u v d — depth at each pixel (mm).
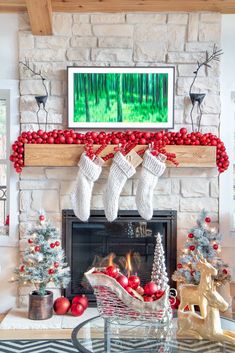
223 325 2475
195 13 3678
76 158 3547
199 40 3682
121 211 3682
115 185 3494
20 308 3666
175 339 2258
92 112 3662
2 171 3955
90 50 3682
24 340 3104
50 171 3658
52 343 3055
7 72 3707
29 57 3666
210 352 2119
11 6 3586
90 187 3523
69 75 3635
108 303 2289
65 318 3443
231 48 3746
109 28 3678
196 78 3684
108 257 3744
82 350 2113
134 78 3656
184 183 3701
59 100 3682
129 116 3672
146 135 3564
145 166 3512
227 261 3750
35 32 3627
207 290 2215
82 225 3715
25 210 3678
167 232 3691
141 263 3754
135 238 3740
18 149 3549
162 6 3596
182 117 3695
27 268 3363
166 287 2395
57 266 3404
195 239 3488
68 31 3672
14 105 3699
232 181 3738
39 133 3562
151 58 3686
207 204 3713
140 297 2295
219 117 3711
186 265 3424
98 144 3551
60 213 3682
